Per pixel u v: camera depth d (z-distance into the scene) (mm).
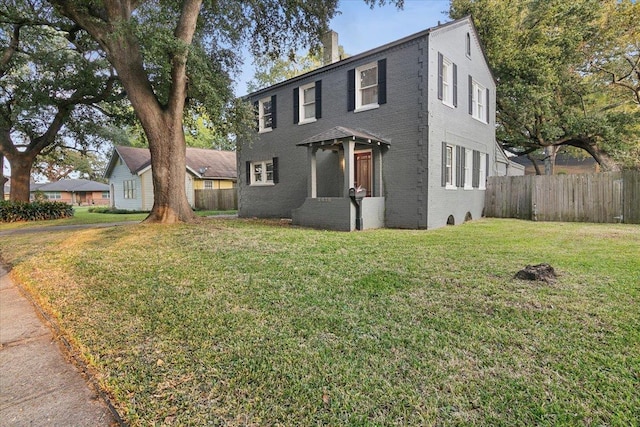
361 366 2164
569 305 3086
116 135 22547
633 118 14703
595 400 1801
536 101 14844
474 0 15328
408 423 1659
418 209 8859
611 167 16234
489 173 12891
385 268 4477
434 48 8898
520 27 15680
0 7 10508
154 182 9961
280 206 12875
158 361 2283
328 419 1696
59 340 2779
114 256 5551
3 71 13250
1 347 2689
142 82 9289
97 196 43406
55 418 1819
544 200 11094
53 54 12883
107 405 1913
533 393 1868
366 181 10734
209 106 9703
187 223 9758
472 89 11328
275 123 12867
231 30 11148
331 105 10906
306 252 5586
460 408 1761
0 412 1874
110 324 2908
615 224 9625
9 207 13570
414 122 8898
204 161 23734
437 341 2475
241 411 1768
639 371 2049
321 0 10664
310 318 2920
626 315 2844
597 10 13758
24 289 4246
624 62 15539
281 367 2164
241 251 5734
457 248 5789
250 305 3258
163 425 1680
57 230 9898
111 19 8680
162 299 3475
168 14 9625
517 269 4344
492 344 2422
